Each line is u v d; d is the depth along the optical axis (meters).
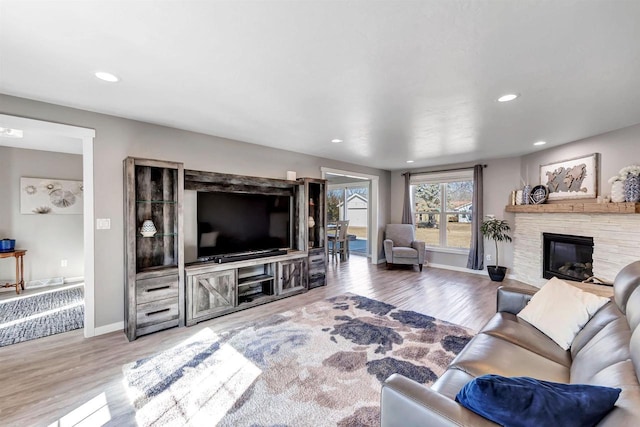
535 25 1.45
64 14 1.36
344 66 1.88
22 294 4.05
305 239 4.27
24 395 1.87
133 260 2.68
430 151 4.53
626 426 0.73
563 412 0.83
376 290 4.32
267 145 4.14
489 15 1.38
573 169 3.89
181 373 2.12
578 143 3.82
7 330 2.86
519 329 1.89
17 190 4.33
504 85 2.16
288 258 3.96
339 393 1.88
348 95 2.35
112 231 2.85
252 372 2.12
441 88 2.22
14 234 4.30
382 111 2.72
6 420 1.66
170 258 3.18
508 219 5.04
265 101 2.49
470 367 1.43
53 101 2.49
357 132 3.44
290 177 4.25
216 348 2.49
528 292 2.26
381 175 6.48
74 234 4.77
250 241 3.83
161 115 2.85
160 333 2.80
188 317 2.99
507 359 1.51
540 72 1.96
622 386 0.94
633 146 3.17
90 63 1.84
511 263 5.04
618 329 1.40
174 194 3.15
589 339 1.60
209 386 1.96
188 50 1.70
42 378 2.06
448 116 2.86
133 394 1.88
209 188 3.53
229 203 3.61
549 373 1.44
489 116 2.85
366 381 2.01
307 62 1.84
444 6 1.31
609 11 1.34
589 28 1.47
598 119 2.95
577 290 1.96
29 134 3.63
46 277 4.54
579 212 3.65
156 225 3.11
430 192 6.27
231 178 3.64
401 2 1.29
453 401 1.02
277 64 1.86
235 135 3.59
